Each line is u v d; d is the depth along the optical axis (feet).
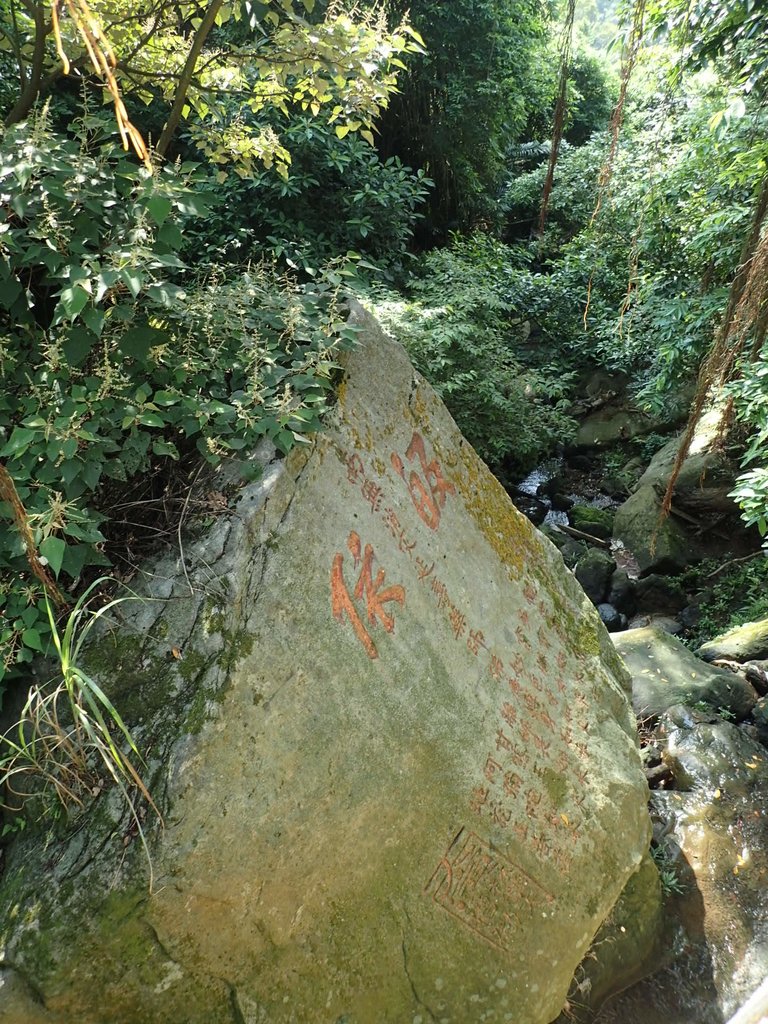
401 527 8.54
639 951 10.13
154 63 10.57
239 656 6.54
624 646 16.97
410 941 7.55
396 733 7.75
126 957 5.84
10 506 6.23
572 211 36.37
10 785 6.64
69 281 6.55
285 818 6.63
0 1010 5.51
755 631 17.79
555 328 32.94
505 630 9.66
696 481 22.97
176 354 7.74
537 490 28.63
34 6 8.74
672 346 22.17
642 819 10.25
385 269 25.41
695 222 20.98
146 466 7.25
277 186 21.76
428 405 9.59
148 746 6.20
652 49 17.17
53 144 6.80
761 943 10.66
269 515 7.13
